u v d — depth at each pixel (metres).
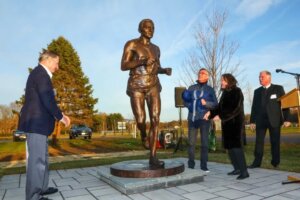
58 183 5.18
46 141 3.81
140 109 5.03
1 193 4.64
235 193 4.12
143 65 4.99
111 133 45.84
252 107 6.52
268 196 3.91
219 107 5.33
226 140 5.21
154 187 4.44
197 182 4.87
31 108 3.74
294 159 7.52
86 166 7.29
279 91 6.12
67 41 33.53
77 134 25.78
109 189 4.60
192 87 6.22
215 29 14.85
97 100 35.72
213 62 14.46
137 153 12.41
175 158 8.52
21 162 10.12
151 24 5.14
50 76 3.99
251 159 7.73
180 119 11.70
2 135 50.72
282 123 5.99
